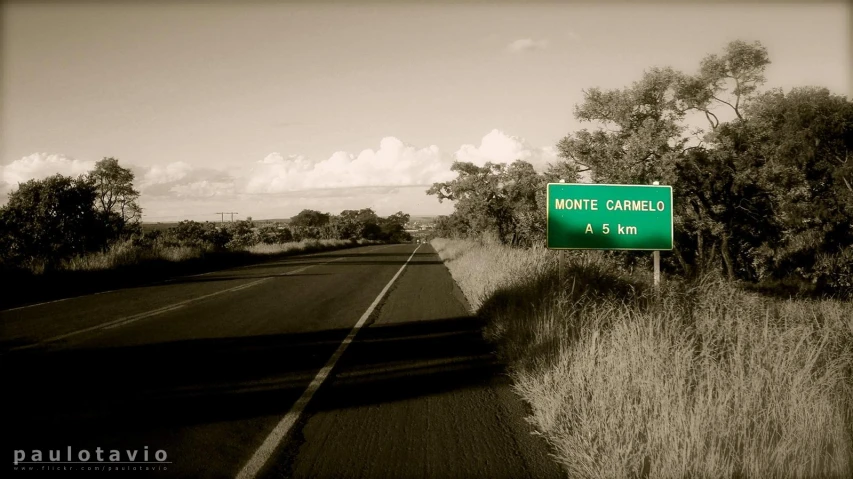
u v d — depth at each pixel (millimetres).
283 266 25297
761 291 18344
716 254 19984
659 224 9164
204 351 7508
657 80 16516
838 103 16031
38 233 18531
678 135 16422
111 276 17609
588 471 3791
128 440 4449
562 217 9070
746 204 18375
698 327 6629
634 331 5727
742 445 3947
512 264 12555
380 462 4113
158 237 27734
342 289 15422
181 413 5078
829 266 18422
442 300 13148
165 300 12664
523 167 28406
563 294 8047
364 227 109000
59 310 10961
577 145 17016
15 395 5496
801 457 3703
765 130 17547
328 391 5824
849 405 4480
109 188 26750
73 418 4898
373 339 8484
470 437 4613
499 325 8820
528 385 5695
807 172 17641
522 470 3998
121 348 7602
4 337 8227
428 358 7297
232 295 13766
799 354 5285
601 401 4496
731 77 17891
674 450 3689
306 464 4074
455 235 55406
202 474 3891
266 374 6430
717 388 4461
